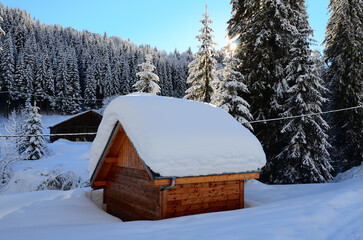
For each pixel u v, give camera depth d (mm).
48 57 77188
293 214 5707
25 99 66938
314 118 16266
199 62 23266
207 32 23062
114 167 10008
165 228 5301
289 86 17750
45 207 8898
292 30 17359
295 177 15859
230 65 16359
